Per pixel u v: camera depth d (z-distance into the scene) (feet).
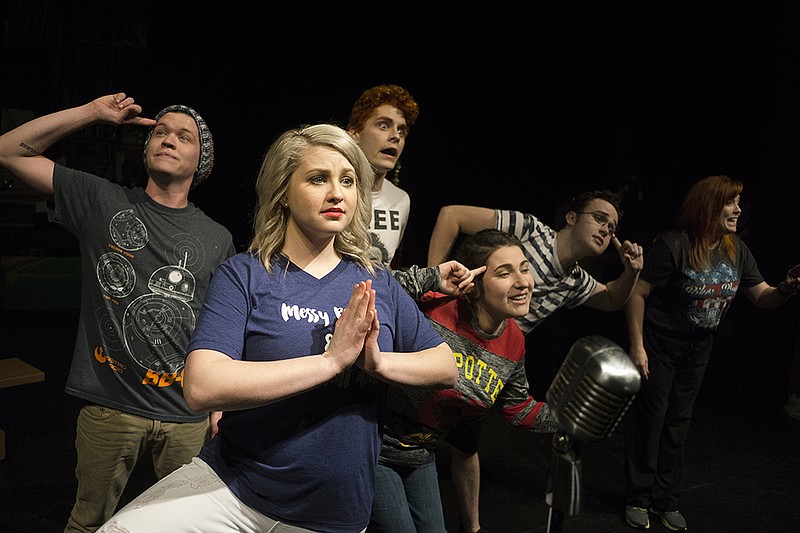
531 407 7.77
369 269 5.06
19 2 22.21
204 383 4.17
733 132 18.15
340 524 4.78
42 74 22.91
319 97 24.08
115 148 23.62
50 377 16.22
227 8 23.81
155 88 23.94
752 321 17.76
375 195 9.37
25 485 10.61
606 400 3.62
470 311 7.13
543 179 22.26
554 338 19.45
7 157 6.62
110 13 23.18
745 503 11.60
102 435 6.67
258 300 4.59
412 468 6.85
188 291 6.82
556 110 21.57
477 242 7.02
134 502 4.68
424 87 23.34
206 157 7.11
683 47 18.89
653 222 20.01
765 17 17.30
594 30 20.44
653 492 10.73
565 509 3.84
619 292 9.70
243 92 24.34
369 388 4.80
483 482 11.72
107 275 6.64
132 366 6.64
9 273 23.04
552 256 9.63
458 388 6.79
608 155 20.68
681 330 10.18
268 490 4.59
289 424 4.54
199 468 4.81
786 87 17.02
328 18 23.52
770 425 15.85
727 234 10.23
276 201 4.75
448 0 22.38
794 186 16.94
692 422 15.78
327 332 4.59
